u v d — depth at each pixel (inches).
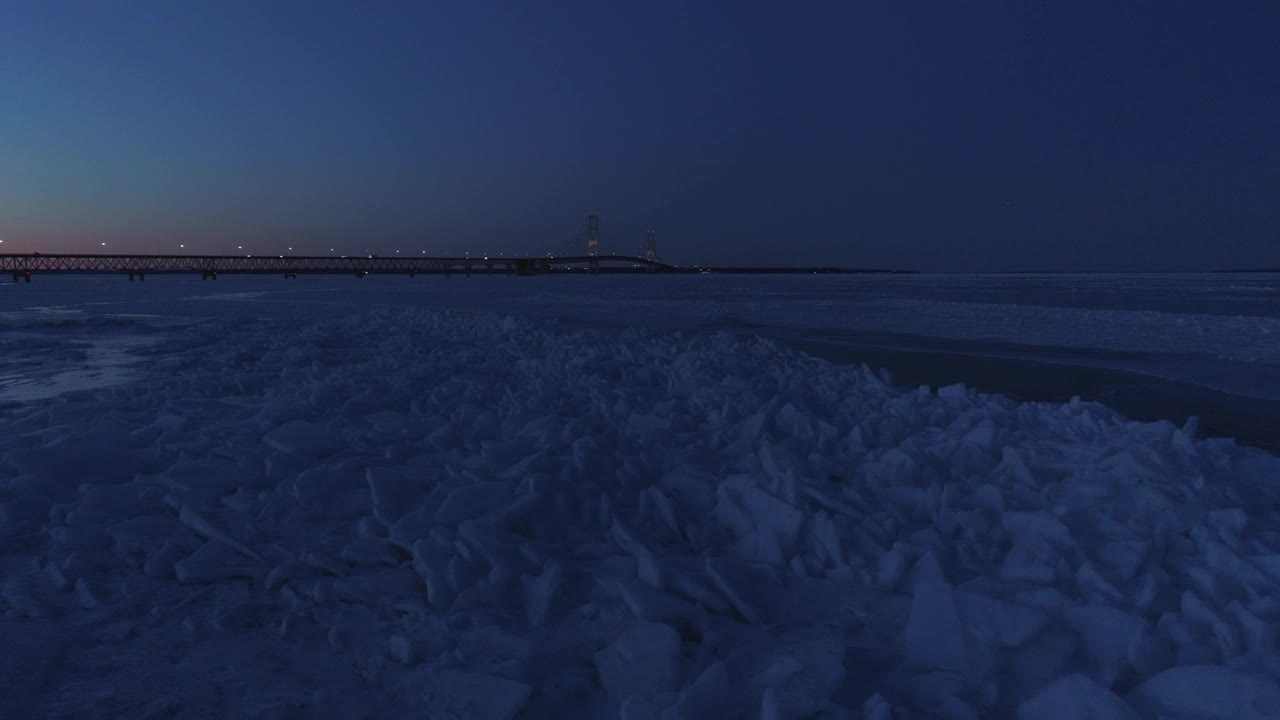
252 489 140.9
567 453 154.8
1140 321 693.3
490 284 2842.0
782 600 95.8
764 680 75.0
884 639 85.7
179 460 161.9
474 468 144.9
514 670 77.7
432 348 391.2
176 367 334.3
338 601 97.3
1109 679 73.7
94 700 73.2
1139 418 246.2
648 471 144.9
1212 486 129.5
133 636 87.7
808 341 522.6
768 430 176.2
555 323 494.6
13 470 146.7
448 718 70.6
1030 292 1643.7
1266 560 94.3
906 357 424.5
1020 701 72.5
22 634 86.7
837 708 70.0
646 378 273.1
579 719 71.8
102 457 157.6
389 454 161.2
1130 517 116.2
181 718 70.4
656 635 81.5
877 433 177.9
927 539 109.8
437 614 91.7
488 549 103.1
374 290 1834.4
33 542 118.6
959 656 76.9
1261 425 233.1
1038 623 79.0
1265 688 65.4
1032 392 302.2
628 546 110.1
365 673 79.2
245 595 100.1
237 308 925.2
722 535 117.3
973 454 153.2
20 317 737.0
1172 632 80.9
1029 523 112.8
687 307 1018.7
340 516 128.3
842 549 106.4
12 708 71.2
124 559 111.1
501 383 265.0
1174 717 67.7
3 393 265.4
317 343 431.8
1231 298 1264.8
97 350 411.8
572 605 95.2
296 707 72.6
